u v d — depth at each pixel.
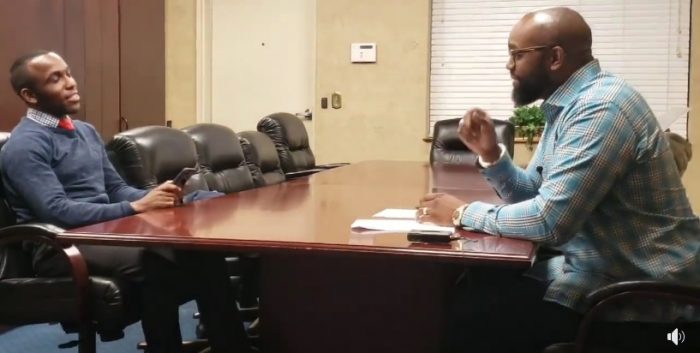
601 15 5.68
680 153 2.45
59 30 3.86
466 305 1.81
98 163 2.58
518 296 1.77
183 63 6.34
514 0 5.80
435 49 5.98
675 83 5.59
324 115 6.06
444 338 1.82
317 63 6.04
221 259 2.24
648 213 1.60
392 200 2.41
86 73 4.00
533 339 1.73
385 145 5.98
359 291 1.86
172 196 2.21
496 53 5.87
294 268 1.90
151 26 4.69
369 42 5.93
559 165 1.57
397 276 1.84
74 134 2.52
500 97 5.89
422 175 3.67
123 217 2.06
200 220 1.87
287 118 4.61
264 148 3.90
